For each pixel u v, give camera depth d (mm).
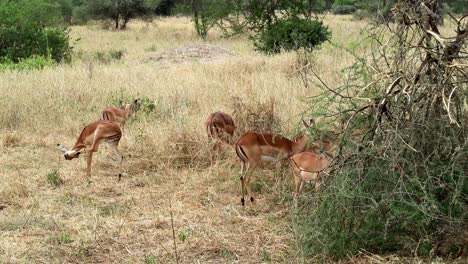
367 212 5852
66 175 8719
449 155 5910
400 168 5672
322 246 5969
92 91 13367
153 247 6461
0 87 13391
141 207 7582
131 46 29781
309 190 7102
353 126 6160
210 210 7414
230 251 6316
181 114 10812
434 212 5734
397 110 5852
